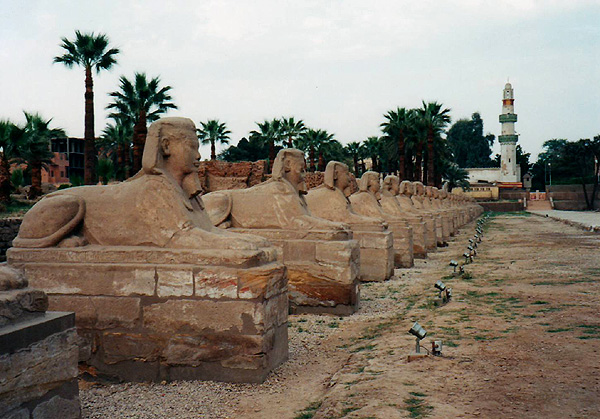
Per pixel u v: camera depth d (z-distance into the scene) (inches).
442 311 301.0
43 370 130.0
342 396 170.7
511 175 2938.0
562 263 496.7
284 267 220.7
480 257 586.9
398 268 536.1
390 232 467.8
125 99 925.2
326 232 329.1
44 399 130.4
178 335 201.8
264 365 199.2
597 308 281.7
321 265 327.9
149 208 213.8
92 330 207.8
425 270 517.7
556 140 3878.0
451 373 186.7
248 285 197.5
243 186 885.8
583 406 151.6
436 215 761.0
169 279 202.7
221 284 199.0
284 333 223.3
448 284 406.6
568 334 228.2
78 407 142.0
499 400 159.2
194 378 201.6
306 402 179.5
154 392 192.1
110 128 1268.5
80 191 227.5
